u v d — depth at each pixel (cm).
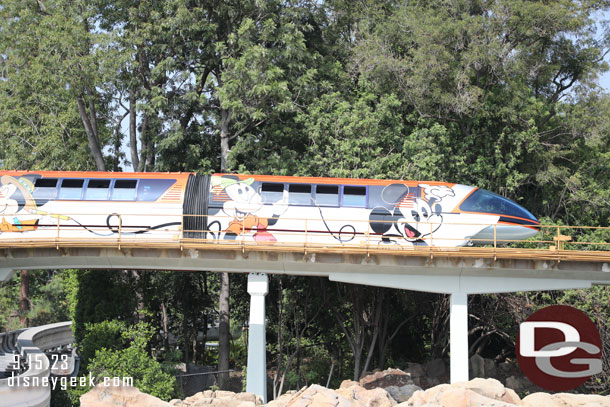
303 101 4184
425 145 3941
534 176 4466
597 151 4762
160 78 4344
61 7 4131
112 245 3048
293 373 4416
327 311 4369
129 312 3756
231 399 2975
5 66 4594
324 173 3956
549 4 4194
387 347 4659
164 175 3400
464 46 4212
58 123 4528
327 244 3020
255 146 4066
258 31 4122
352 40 5116
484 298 3975
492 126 4419
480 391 2750
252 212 3272
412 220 3256
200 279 4969
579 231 4534
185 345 4791
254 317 3158
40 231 3297
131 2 4197
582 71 4769
